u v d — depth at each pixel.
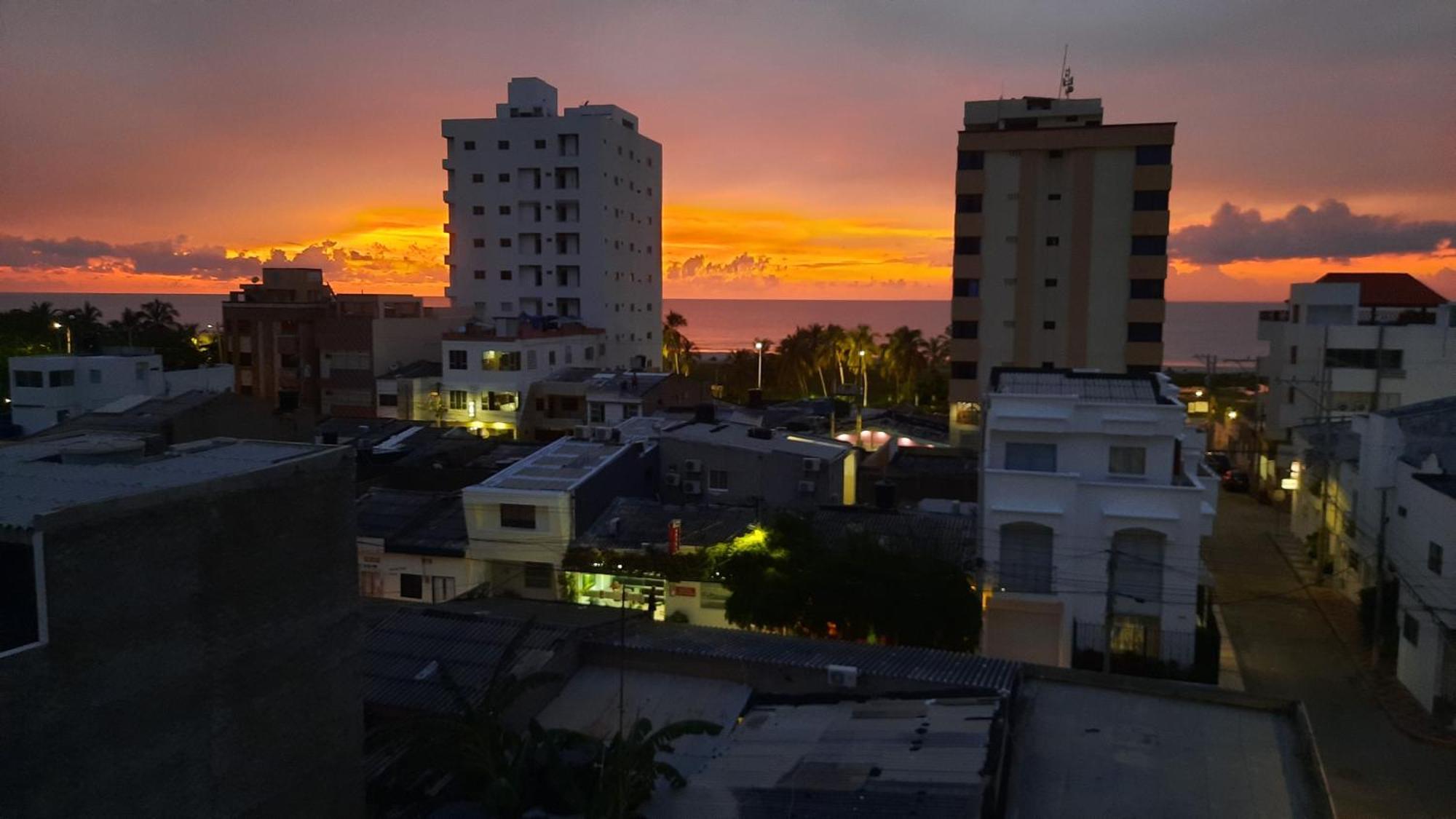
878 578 24.91
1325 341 54.16
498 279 87.88
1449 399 38.09
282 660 12.13
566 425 65.50
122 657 10.07
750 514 32.03
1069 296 60.72
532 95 88.81
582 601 30.80
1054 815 14.05
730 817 13.44
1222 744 16.19
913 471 44.97
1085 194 60.09
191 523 10.84
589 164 84.88
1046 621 29.03
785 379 96.62
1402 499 31.77
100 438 13.34
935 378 99.50
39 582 9.32
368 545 32.78
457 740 14.47
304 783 12.49
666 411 54.09
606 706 17.78
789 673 18.02
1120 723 17.00
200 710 11.01
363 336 70.06
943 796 13.17
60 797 9.48
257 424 42.53
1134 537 29.00
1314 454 44.75
